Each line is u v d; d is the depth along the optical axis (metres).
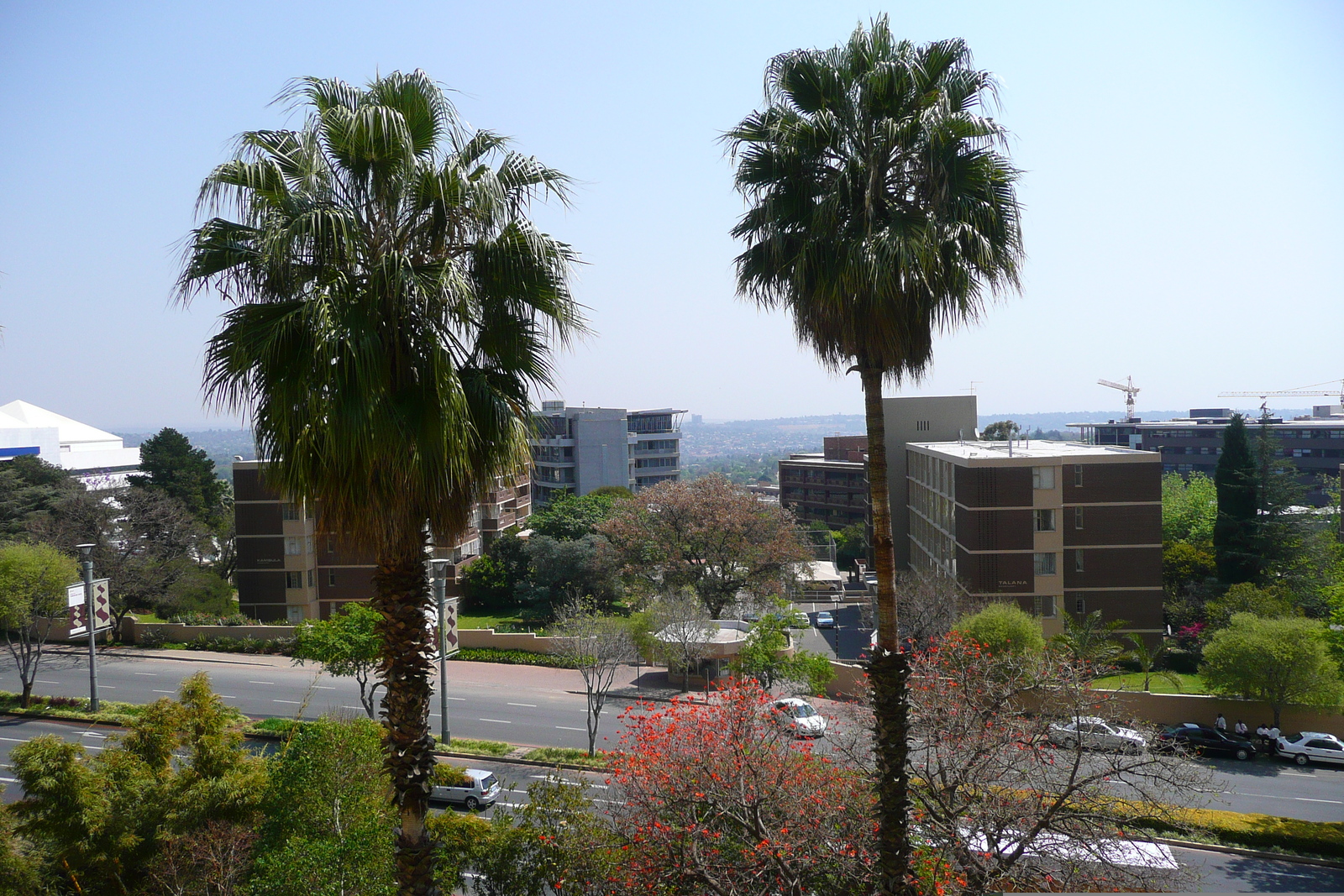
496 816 14.90
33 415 112.19
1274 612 41.62
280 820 14.19
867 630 57.28
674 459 138.25
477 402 10.07
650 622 40.47
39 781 14.34
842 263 11.39
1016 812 12.84
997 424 84.38
